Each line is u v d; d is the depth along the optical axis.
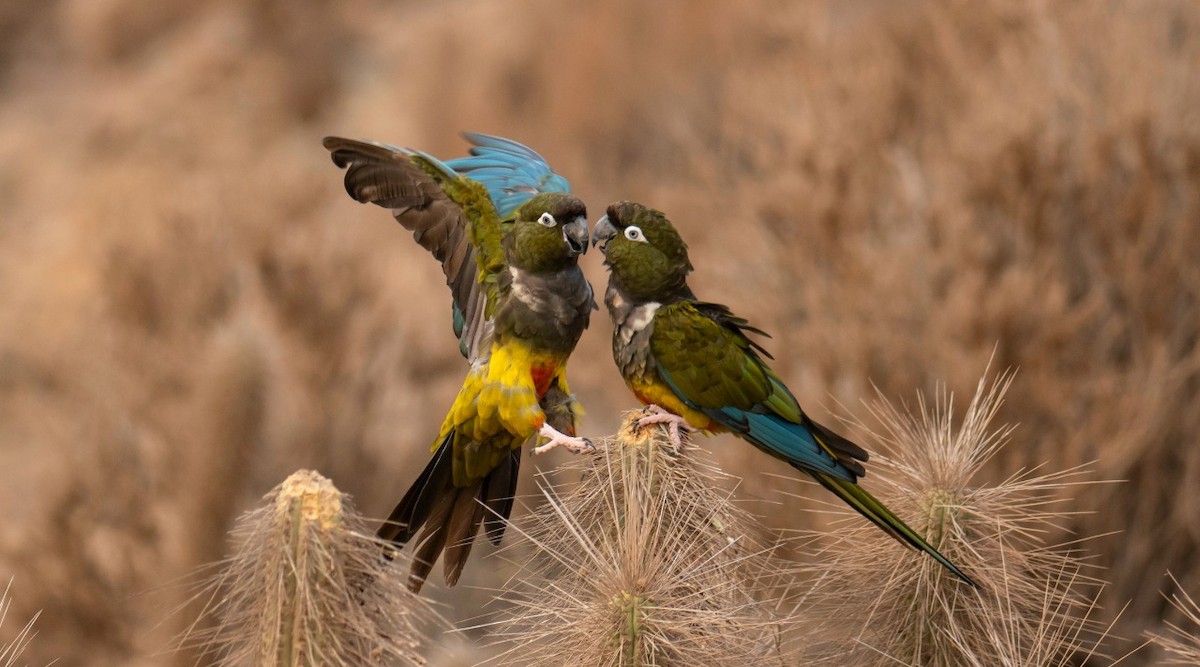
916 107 14.84
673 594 5.01
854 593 5.86
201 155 29.81
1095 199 12.59
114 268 15.59
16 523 14.29
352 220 17.19
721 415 6.50
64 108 33.81
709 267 14.74
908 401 12.28
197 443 11.55
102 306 16.84
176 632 10.60
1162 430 11.72
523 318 5.95
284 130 31.06
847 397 12.55
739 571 5.80
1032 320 12.02
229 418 11.58
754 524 6.30
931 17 15.55
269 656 4.45
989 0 14.98
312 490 4.57
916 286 12.74
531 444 14.22
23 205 29.17
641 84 25.22
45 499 13.54
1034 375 11.94
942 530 5.58
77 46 36.44
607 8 26.17
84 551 12.95
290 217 16.70
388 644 4.58
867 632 5.80
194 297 15.17
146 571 12.72
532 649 5.36
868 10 18.33
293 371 15.02
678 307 6.57
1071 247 12.72
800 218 13.85
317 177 18.95
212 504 11.40
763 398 6.45
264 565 4.61
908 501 5.78
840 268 13.30
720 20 24.17
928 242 13.03
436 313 16.77
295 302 15.48
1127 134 12.56
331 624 4.46
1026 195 12.70
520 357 5.95
